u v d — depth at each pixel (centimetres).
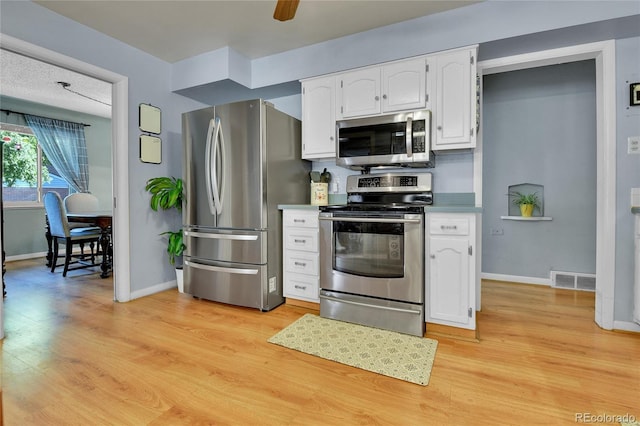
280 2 162
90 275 402
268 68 326
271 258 278
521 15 225
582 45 236
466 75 241
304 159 319
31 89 429
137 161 309
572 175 349
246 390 160
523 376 171
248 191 271
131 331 230
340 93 287
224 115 278
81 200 487
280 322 247
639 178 222
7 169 483
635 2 198
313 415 142
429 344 209
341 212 249
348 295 248
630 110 223
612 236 228
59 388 161
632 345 205
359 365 183
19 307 281
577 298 309
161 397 154
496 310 274
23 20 229
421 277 222
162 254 336
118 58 292
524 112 369
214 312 270
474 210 209
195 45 304
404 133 254
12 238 481
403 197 283
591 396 153
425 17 256
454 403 149
